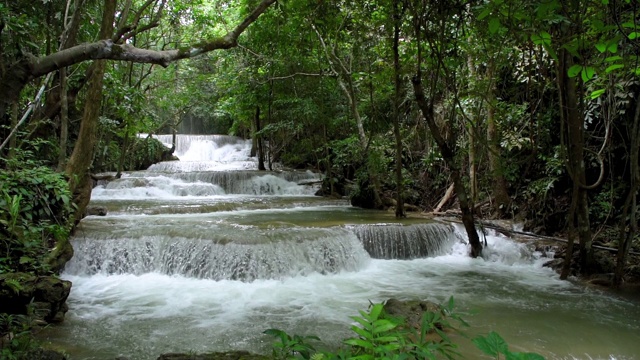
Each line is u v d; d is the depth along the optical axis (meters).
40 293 4.82
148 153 19.14
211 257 7.00
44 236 6.20
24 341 3.89
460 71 9.14
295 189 16.05
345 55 12.71
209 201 12.52
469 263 8.27
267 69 14.20
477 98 9.16
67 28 6.10
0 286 4.55
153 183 14.00
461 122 10.84
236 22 14.94
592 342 4.60
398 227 8.64
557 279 7.16
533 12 2.74
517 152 10.37
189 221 9.10
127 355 4.21
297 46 11.03
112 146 15.21
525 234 9.04
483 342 1.68
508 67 9.35
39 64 2.47
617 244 7.63
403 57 8.70
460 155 10.69
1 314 4.29
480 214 10.48
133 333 4.78
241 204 11.80
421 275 7.43
